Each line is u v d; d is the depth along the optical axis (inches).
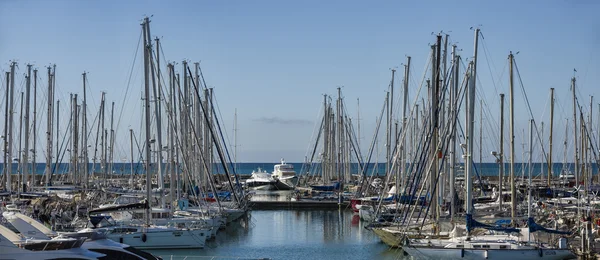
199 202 2689.5
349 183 4576.8
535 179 4598.9
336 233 2647.6
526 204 2701.8
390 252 2137.1
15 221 1425.9
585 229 1894.7
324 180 4544.8
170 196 2549.2
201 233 2162.9
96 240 1445.6
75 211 2386.8
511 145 2202.3
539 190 3331.7
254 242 2401.6
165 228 2132.1
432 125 2242.9
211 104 3503.9
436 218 2126.0
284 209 3624.5
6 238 1219.9
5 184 3346.5
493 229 1881.2
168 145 2866.6
